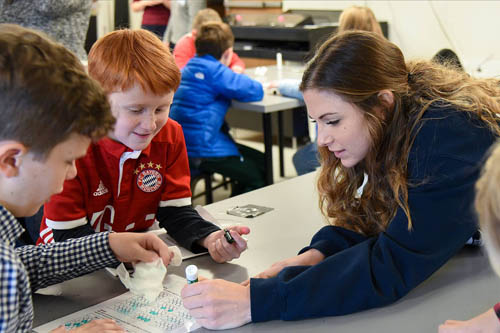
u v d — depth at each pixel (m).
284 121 4.73
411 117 1.16
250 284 1.05
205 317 1.01
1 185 0.83
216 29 3.08
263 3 5.64
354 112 1.13
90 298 1.13
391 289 1.04
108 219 1.46
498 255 0.76
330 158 1.36
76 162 1.34
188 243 1.34
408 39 4.97
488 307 1.03
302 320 1.02
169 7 4.63
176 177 1.52
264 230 1.43
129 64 1.23
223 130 3.32
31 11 2.54
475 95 1.19
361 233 1.26
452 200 1.09
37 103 0.80
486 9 4.48
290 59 4.58
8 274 0.79
